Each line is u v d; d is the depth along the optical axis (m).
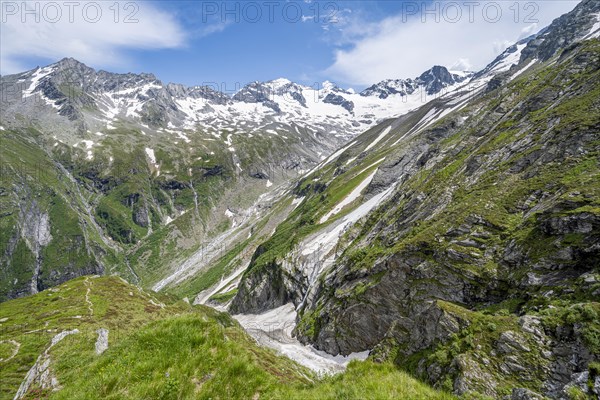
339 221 132.50
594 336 27.61
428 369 36.91
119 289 93.94
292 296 114.50
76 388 14.13
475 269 48.94
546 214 44.16
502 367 30.88
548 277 38.34
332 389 13.55
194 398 13.09
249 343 58.31
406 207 83.06
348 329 67.81
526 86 103.12
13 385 45.41
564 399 22.97
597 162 46.78
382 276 64.31
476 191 62.97
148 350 15.20
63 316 68.81
